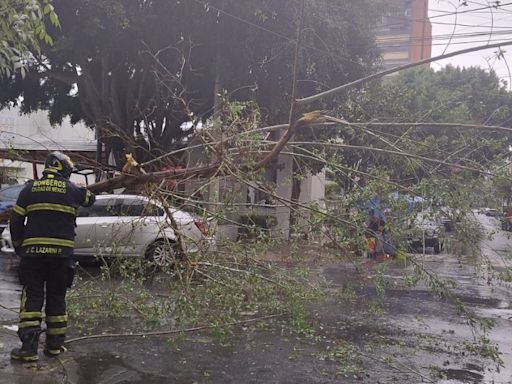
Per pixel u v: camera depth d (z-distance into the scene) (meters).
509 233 5.69
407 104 7.68
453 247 5.67
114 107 15.80
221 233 5.63
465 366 5.52
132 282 6.08
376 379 4.99
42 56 16.41
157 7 13.73
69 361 5.02
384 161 6.20
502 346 6.38
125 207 8.95
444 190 5.28
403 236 5.45
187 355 5.39
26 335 4.89
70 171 5.33
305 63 13.20
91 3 12.90
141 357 5.26
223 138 5.55
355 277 9.70
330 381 4.88
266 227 6.18
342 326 6.90
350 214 5.54
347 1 14.79
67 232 5.05
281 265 5.81
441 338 6.54
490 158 5.95
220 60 14.24
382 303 8.33
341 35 14.00
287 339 6.06
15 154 7.14
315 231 5.63
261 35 13.30
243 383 4.75
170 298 5.86
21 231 5.00
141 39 13.71
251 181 5.62
